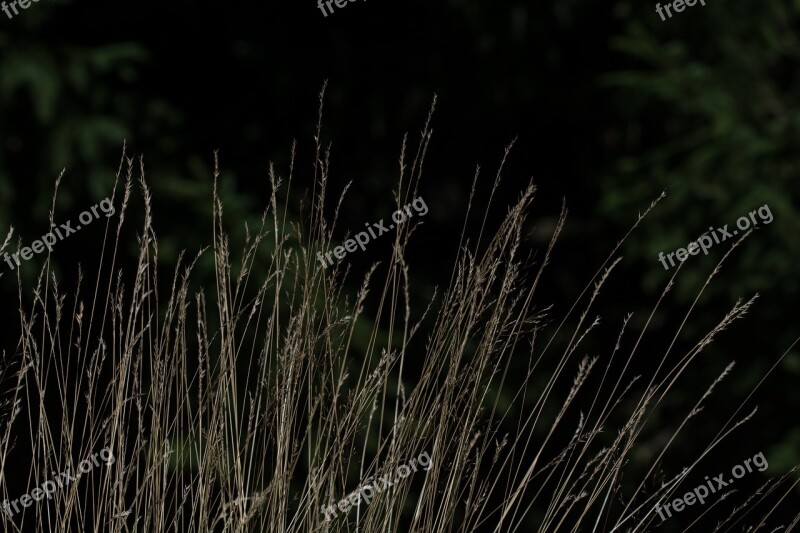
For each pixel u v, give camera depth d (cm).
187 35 632
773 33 689
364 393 230
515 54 684
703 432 639
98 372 230
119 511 221
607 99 704
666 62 645
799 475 562
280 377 229
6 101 522
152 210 546
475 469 231
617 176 658
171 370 226
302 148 662
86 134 530
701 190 616
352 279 637
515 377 634
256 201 613
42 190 524
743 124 630
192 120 641
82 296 517
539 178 734
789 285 602
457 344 232
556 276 722
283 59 654
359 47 679
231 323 227
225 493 229
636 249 641
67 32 574
